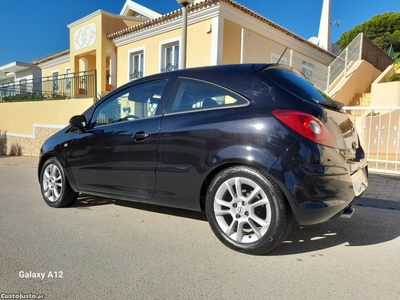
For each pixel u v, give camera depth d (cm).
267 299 207
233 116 281
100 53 1423
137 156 337
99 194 384
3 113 1548
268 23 1179
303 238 318
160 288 222
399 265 258
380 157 812
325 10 2997
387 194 481
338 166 261
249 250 270
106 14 1423
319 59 1566
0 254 280
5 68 2477
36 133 1352
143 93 362
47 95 1402
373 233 332
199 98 312
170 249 291
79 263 262
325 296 211
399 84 1100
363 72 1351
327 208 254
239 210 275
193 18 1103
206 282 230
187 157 299
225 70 311
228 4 1030
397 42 3684
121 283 229
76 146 400
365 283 228
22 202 477
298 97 271
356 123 943
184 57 723
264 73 293
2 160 1191
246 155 263
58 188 439
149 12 1611
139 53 1385
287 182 248
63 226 358
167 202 321
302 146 249
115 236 325
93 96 1149
